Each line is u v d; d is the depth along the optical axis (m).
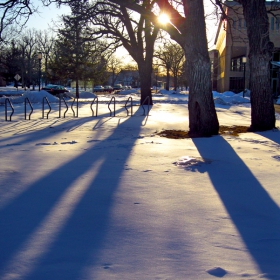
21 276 3.24
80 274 3.29
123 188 6.03
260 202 5.46
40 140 11.15
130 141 10.92
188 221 4.64
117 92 77.00
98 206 5.16
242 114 23.47
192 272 3.34
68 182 6.38
